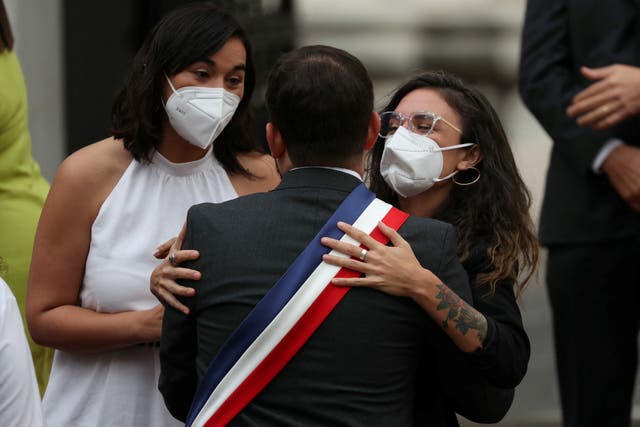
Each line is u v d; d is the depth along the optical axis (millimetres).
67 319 8047
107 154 8172
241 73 8086
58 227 8094
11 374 6027
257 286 6422
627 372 11688
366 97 6672
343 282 6375
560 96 11500
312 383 6336
